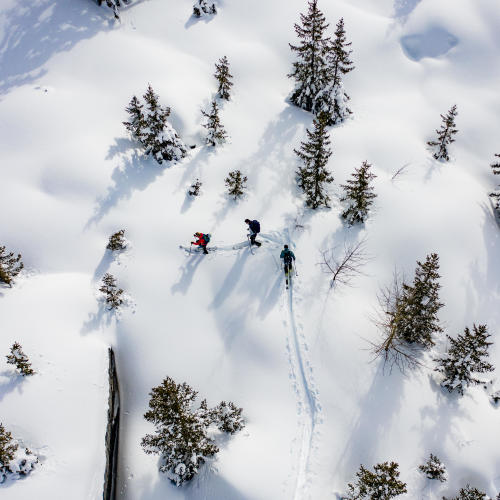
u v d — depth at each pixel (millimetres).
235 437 11375
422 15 27031
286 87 22688
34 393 10734
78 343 12281
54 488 9430
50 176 15828
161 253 14977
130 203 15891
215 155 18031
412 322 12891
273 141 19109
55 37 21156
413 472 11234
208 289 14352
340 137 20016
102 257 14555
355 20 26516
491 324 14938
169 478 10422
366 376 12789
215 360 12891
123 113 18641
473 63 25516
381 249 15977
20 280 13578
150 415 9758
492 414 12867
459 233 16766
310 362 12938
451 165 20312
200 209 16266
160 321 13484
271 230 16031
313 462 11117
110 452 10570
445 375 13047
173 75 20656
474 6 27328
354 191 15680
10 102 17703
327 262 15305
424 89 24641
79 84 19406
